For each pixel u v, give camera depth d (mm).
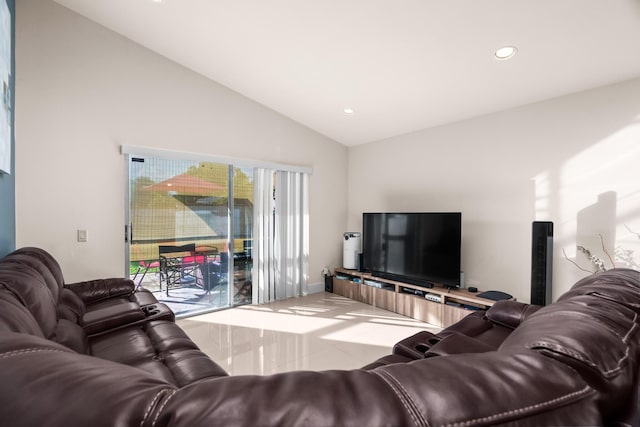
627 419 521
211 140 3682
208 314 3641
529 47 2291
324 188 4797
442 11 2098
